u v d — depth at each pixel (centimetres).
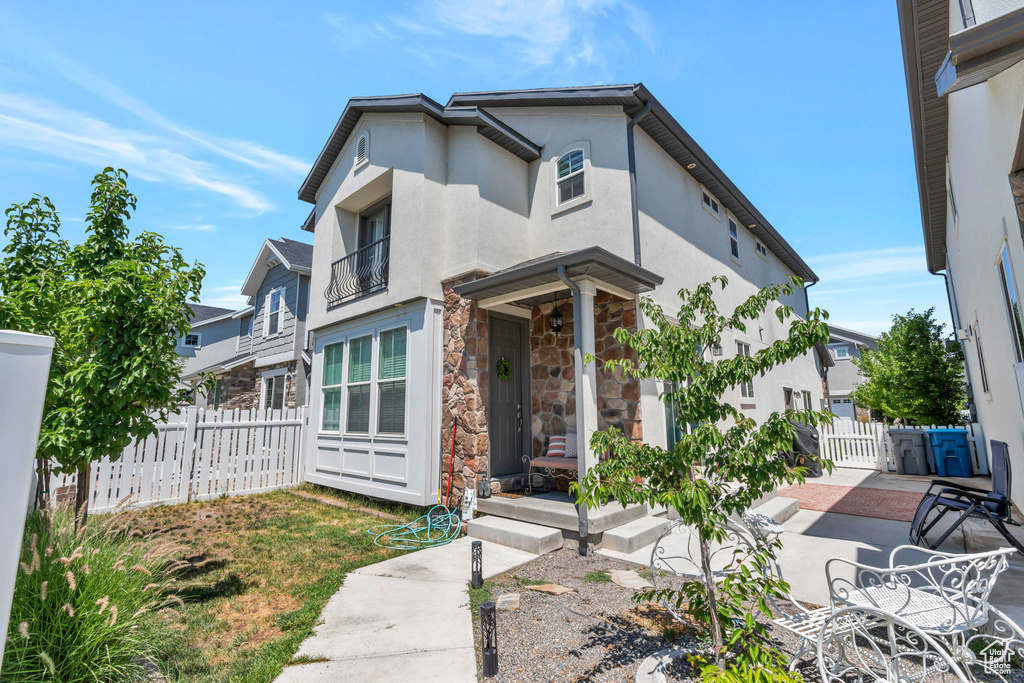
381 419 787
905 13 518
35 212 443
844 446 1273
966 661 244
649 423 675
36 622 260
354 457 832
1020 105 320
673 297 818
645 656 314
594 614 381
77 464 377
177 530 650
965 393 1345
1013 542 473
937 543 504
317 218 1080
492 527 589
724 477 286
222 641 343
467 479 664
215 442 905
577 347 599
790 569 480
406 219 776
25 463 157
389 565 502
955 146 649
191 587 442
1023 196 356
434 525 640
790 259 1485
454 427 693
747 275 1177
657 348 303
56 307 401
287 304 1579
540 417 799
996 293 542
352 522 690
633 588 436
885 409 1501
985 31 258
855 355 2545
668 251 826
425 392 704
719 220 1066
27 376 160
